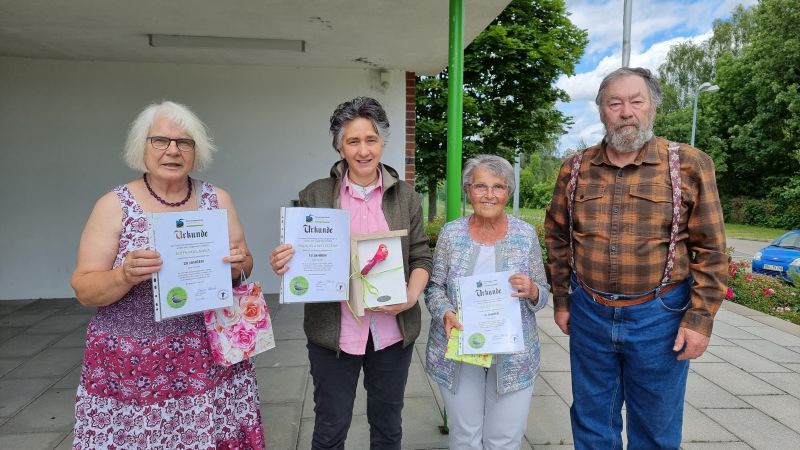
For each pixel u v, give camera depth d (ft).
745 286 21.74
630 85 5.55
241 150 17.38
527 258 6.00
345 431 6.00
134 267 4.35
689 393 10.48
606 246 5.86
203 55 15.87
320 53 15.67
